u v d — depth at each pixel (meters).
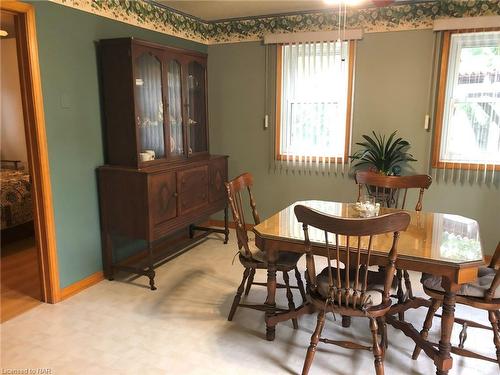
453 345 2.28
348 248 1.80
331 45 3.82
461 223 2.33
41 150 2.60
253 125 4.36
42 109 2.59
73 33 2.79
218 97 4.48
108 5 3.08
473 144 3.50
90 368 2.07
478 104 3.43
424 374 2.03
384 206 3.29
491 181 3.49
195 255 3.78
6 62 5.03
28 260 3.66
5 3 2.30
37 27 2.52
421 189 2.76
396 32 3.61
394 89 3.71
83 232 3.01
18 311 2.68
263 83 4.23
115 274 3.29
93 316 2.62
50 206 2.70
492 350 2.24
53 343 2.30
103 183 3.09
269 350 2.24
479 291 1.93
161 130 3.31
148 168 3.08
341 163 4.01
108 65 2.99
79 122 2.90
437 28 3.42
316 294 2.04
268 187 4.41
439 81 3.53
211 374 2.03
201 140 4.01
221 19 4.26
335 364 2.12
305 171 4.20
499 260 2.19
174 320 2.57
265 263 2.42
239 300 2.55
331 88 3.90
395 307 2.19
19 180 4.24
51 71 2.64
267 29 4.09
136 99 2.98
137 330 2.45
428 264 1.80
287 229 2.21
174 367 2.08
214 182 3.90
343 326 2.52
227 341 2.33
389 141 3.62
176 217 3.34
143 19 3.48
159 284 3.13
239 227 2.47
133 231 3.06
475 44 3.36
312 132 4.06
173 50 3.37
